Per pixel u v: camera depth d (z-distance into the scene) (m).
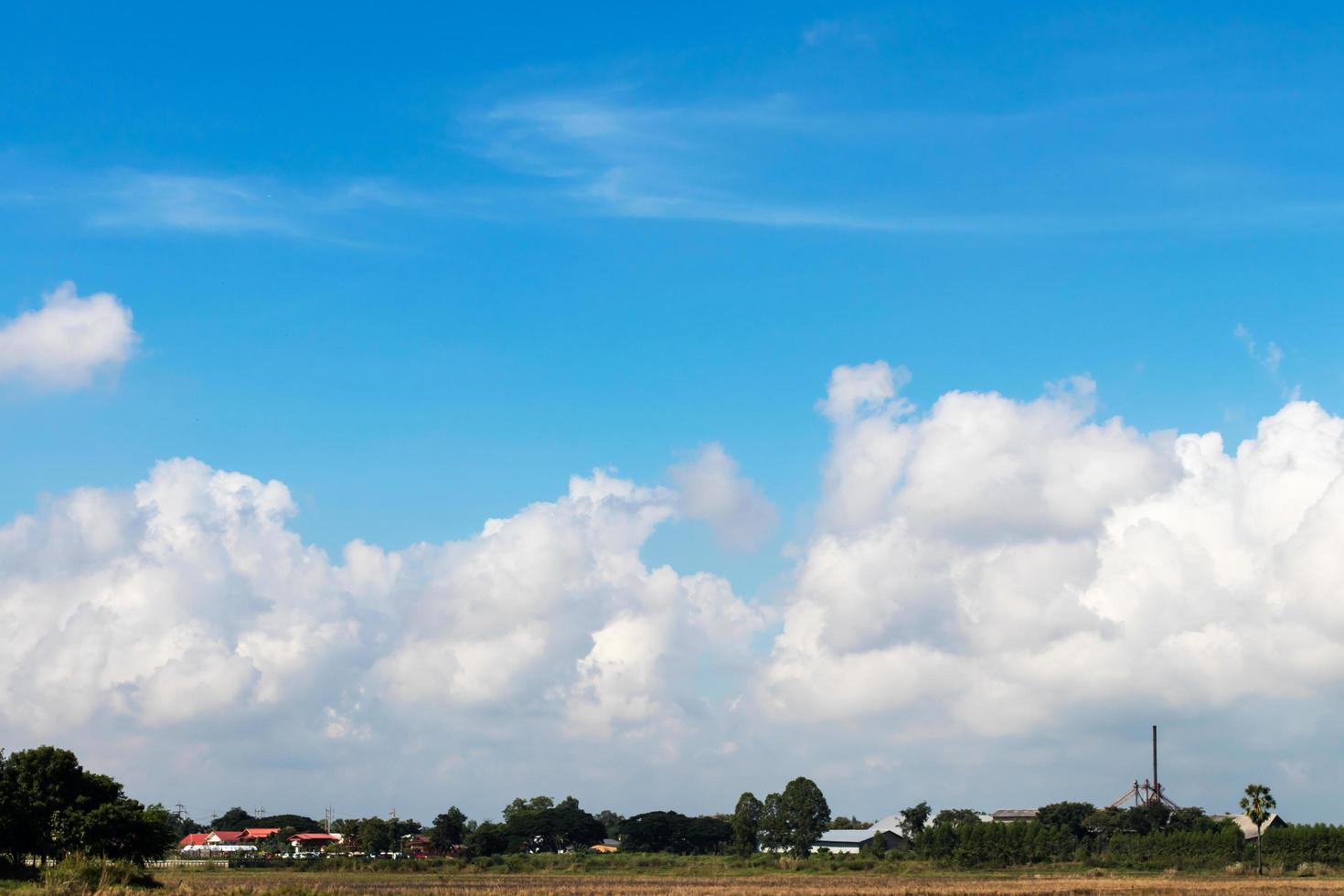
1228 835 187.00
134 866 110.25
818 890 117.69
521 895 102.00
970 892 113.44
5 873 95.25
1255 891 118.06
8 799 98.62
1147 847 198.62
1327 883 136.00
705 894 106.31
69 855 96.69
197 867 179.00
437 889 113.31
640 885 128.88
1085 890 119.31
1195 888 123.75
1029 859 199.62
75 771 115.81
